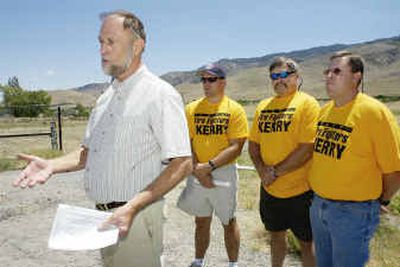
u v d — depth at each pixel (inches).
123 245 97.7
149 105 96.2
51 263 202.8
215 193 175.5
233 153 171.6
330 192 127.2
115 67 96.1
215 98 177.2
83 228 86.5
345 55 124.8
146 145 97.3
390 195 125.0
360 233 124.6
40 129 1087.6
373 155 122.3
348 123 124.1
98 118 103.7
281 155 153.7
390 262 195.5
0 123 1327.5
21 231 247.1
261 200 163.8
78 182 388.2
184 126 97.3
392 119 120.4
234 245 180.9
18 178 101.4
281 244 165.0
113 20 95.0
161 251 103.0
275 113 157.1
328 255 136.2
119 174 97.4
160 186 92.0
